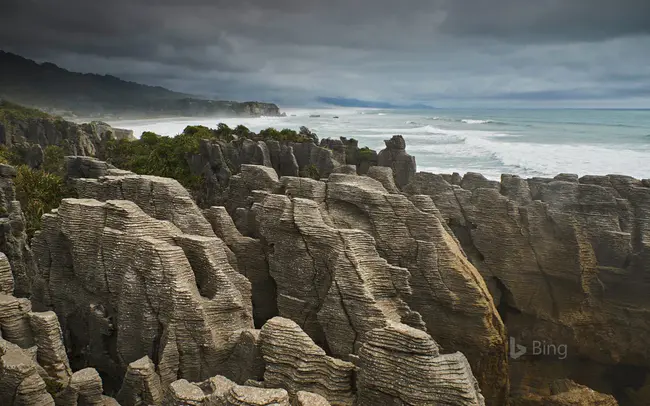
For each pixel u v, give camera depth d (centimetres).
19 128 9856
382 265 2631
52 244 2856
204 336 2281
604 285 3747
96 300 2695
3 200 3800
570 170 9319
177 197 2995
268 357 2041
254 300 3195
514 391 3425
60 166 7738
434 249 3066
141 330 2406
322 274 2769
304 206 2852
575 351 3744
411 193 4184
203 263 2497
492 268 3809
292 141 7419
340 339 2533
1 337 2089
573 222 3672
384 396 1822
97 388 2070
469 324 3038
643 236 3738
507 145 13925
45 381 2128
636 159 10438
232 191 4106
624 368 3719
